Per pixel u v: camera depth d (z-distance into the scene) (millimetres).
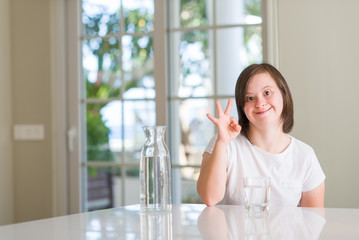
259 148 1604
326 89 2760
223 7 3057
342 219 1128
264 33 2916
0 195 3395
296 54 2811
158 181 1238
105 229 1040
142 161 1231
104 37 3385
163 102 3180
